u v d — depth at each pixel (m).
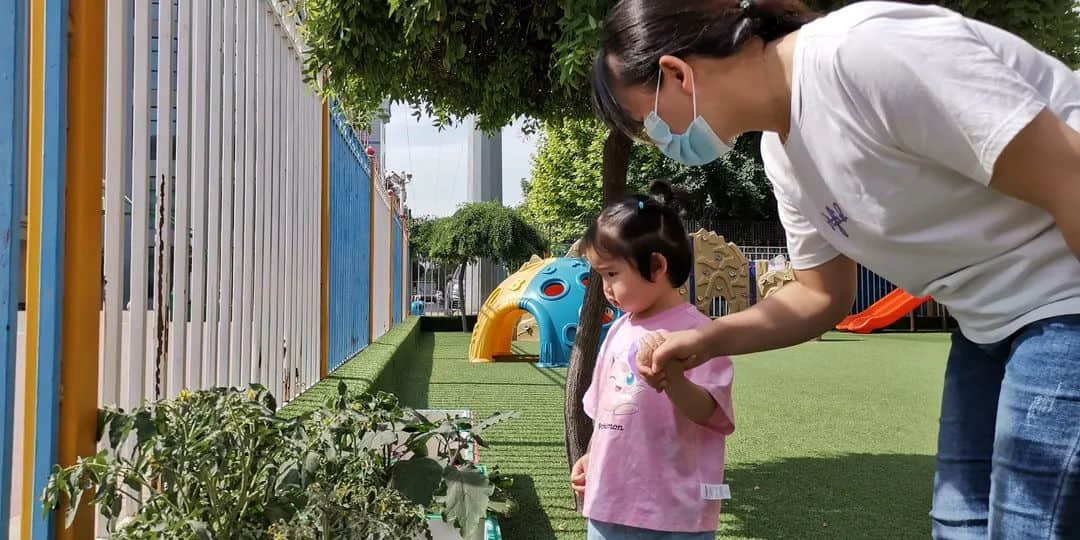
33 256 1.78
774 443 4.76
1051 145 0.94
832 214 1.28
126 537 1.65
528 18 3.03
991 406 1.36
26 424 1.78
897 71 1.01
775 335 1.62
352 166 7.02
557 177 23.77
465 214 16.34
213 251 3.02
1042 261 1.08
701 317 2.02
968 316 1.19
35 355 1.78
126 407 2.31
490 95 3.24
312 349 4.92
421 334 15.66
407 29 2.56
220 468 1.71
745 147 21.31
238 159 3.33
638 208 2.02
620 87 1.36
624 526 1.89
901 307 15.86
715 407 1.84
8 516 1.77
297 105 4.50
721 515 3.22
